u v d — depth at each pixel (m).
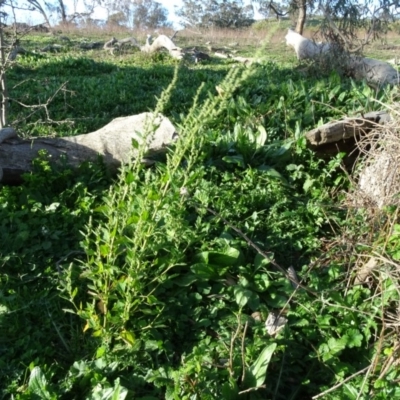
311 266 4.28
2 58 6.54
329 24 12.76
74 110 9.48
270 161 6.08
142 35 27.52
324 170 5.91
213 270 4.27
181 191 4.31
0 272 4.27
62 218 4.91
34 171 5.61
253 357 3.50
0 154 5.53
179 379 3.22
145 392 3.38
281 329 3.76
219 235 4.79
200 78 12.52
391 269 3.79
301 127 7.16
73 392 3.32
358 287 4.03
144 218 3.45
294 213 5.18
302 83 8.77
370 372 3.37
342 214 5.24
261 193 5.47
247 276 4.31
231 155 6.05
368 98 7.67
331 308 3.88
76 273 4.12
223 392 3.21
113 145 5.89
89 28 27.52
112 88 10.80
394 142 4.32
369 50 22.61
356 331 3.67
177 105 9.61
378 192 4.45
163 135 5.84
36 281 4.25
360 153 5.65
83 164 5.68
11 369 3.51
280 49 21.56
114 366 3.42
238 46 24.42
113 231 3.53
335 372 3.51
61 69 13.51
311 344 3.70
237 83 3.51
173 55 17.00
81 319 3.92
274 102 8.08
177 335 3.87
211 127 6.91
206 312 4.04
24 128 7.28
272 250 4.82
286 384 3.54
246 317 3.93
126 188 3.70
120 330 3.63
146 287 3.97
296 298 4.11
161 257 3.98
